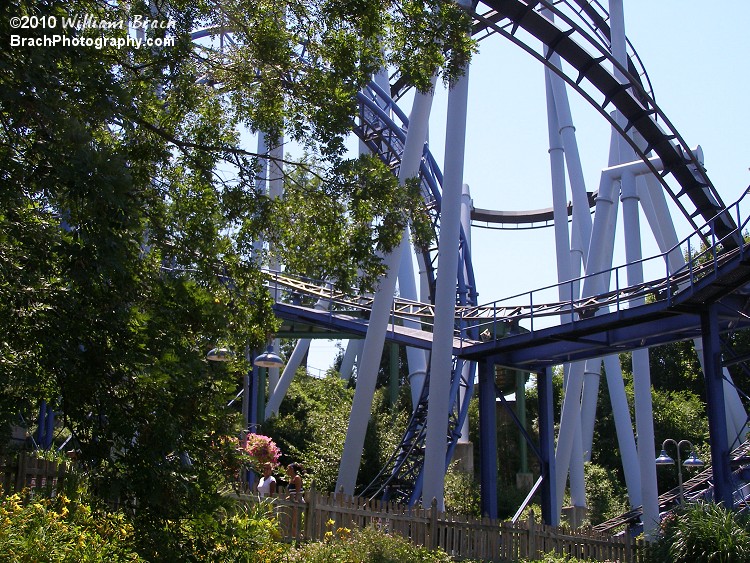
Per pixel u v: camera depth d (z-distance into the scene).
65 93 8.82
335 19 12.31
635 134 32.72
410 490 26.70
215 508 8.34
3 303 7.64
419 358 31.88
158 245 10.40
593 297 23.59
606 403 52.09
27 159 7.88
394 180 12.00
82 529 8.93
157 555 7.97
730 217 28.12
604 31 34.03
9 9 7.81
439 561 13.24
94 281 7.76
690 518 16.50
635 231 27.66
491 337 27.86
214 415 8.70
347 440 22.86
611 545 17.98
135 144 11.03
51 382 8.30
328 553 11.50
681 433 46.91
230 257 11.47
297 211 12.47
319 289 27.61
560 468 27.31
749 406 47.41
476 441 47.97
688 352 54.25
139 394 8.20
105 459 7.95
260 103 12.70
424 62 12.88
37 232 7.75
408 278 32.53
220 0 12.13
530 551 16.58
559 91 32.50
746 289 20.08
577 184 32.16
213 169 11.50
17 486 9.40
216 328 9.55
